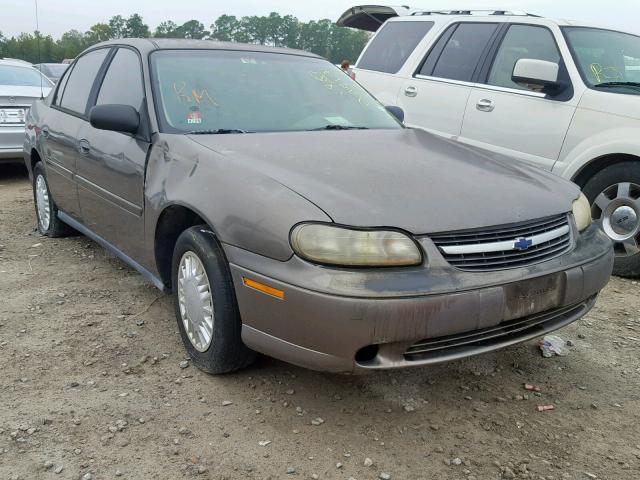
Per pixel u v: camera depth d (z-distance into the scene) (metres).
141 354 3.29
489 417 2.79
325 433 2.64
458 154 3.38
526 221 2.69
